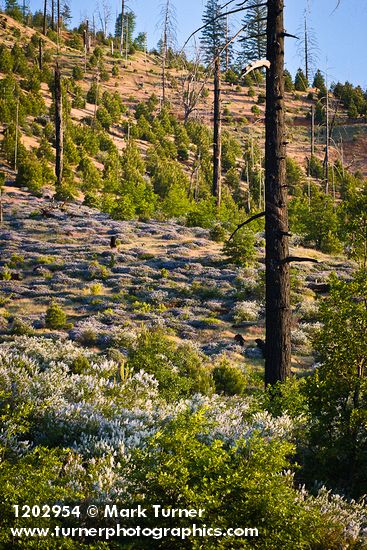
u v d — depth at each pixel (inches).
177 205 2185.0
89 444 317.7
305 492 287.4
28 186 2359.7
